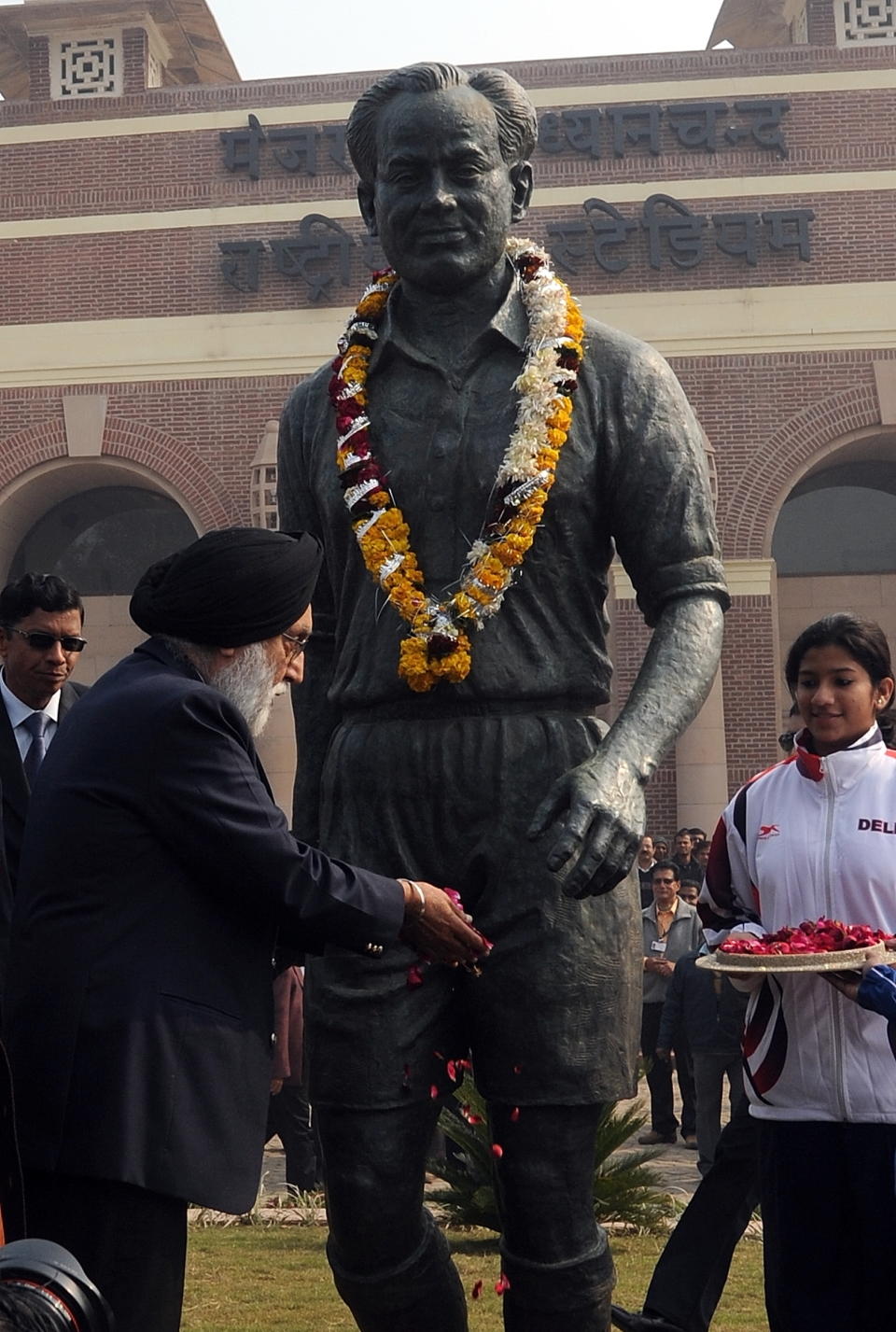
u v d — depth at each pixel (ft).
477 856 11.80
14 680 18.83
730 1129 15.85
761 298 74.64
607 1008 11.82
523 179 12.67
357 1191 11.83
